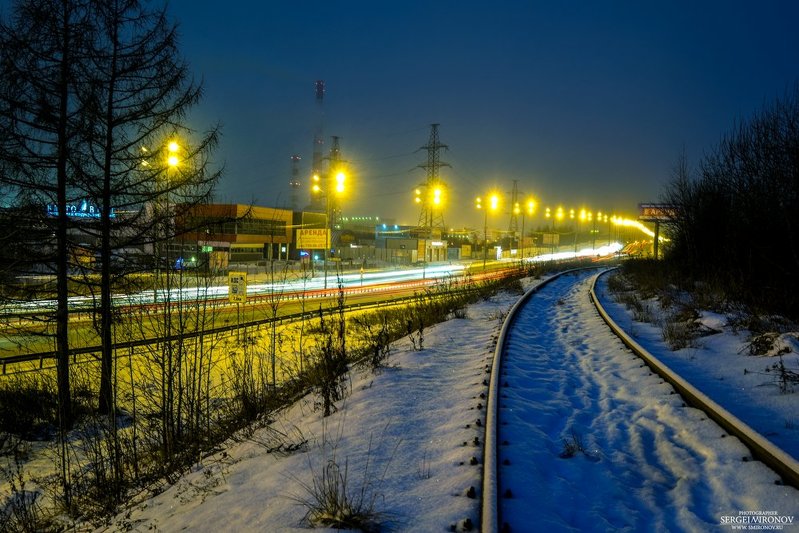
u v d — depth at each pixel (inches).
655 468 200.2
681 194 834.8
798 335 351.9
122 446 374.0
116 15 448.5
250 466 240.8
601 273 1400.1
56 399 486.0
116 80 458.3
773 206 506.0
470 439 222.7
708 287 608.7
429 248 3223.4
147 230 474.3
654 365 331.6
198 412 366.6
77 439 414.0
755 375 315.3
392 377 358.0
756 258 524.4
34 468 360.5
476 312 725.3
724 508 164.9
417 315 722.8
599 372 356.8
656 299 710.5
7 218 417.7
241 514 184.4
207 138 480.1
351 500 174.9
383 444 231.5
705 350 403.9
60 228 447.2
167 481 271.9
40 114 422.0
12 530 264.8
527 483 179.8
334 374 342.6
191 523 189.2
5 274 443.2
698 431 225.8
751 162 551.2
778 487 169.2
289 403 364.8
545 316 671.1
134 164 472.4
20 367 658.8
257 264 2379.4
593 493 181.9
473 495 169.0
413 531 153.1
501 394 287.6
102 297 468.4
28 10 414.3
